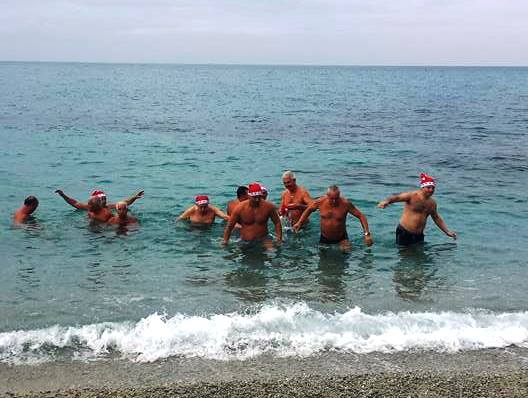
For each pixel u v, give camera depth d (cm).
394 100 7175
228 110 5331
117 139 3038
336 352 695
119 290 902
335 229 1147
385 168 2194
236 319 777
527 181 1908
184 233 1234
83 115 4441
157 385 616
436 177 1991
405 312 816
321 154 2570
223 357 679
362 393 608
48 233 1225
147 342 710
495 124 4072
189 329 743
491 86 12362
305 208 1238
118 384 617
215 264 1041
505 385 629
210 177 1969
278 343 713
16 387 607
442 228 1174
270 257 1084
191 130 3575
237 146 2836
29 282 933
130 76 17762
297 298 877
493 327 766
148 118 4366
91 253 1096
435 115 4850
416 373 650
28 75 15388
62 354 680
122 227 1275
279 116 4703
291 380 630
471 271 1012
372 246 1157
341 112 5162
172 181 1883
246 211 1149
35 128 3447
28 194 1622
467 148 2806
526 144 2970
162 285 928
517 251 1130
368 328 757
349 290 916
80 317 791
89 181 1858
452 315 801
